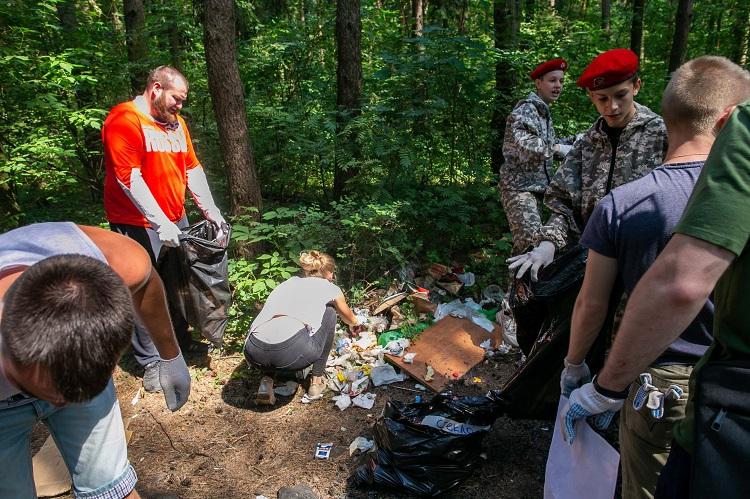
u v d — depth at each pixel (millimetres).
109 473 1645
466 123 5270
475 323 3848
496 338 3723
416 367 3387
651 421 1551
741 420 1015
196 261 3258
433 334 3709
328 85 6098
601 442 1635
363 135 4699
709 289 1025
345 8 5027
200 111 6023
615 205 1547
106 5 7777
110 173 3223
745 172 989
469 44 4906
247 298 3824
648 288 1105
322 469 2668
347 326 3875
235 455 2787
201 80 5918
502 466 2631
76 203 5941
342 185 5207
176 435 2941
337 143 4969
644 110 2383
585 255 2209
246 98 5879
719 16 10430
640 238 1479
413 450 2414
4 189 5113
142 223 3305
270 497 2518
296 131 5312
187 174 3580
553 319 2270
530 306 2373
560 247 2461
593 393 1479
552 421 2766
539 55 5586
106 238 1619
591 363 2016
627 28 9938
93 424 1588
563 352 2258
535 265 2297
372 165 4805
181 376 1959
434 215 4812
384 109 4863
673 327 1102
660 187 1487
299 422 3027
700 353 1486
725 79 1457
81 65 4973
